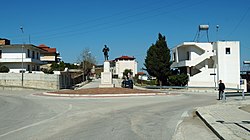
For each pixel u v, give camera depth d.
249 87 58.28
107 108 20.66
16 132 11.14
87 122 13.86
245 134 10.01
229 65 57.47
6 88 48.78
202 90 49.69
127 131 11.42
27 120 14.55
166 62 59.97
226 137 9.52
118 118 15.34
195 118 15.58
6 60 66.50
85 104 23.89
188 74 59.78
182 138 10.16
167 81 60.38
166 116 16.36
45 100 28.58
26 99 30.00
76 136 10.36
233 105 21.83
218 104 22.94
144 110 19.38
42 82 52.66
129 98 30.67
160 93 36.34
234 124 12.27
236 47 57.62
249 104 22.84
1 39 76.88
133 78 98.19
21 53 66.75
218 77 57.38
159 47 60.16
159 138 10.13
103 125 12.92
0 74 52.00
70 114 17.11
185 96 34.53
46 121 14.18
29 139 9.80
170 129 12.02
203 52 60.34
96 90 37.62
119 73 134.12
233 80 57.50
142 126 12.73
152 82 67.12
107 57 43.84
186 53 63.09
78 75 86.56
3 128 12.10
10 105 23.17
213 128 11.36
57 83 54.25
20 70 67.12
